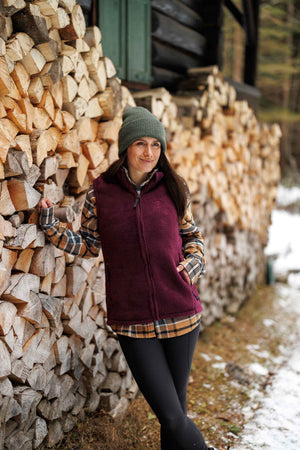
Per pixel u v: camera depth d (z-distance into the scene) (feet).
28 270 6.80
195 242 6.87
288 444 8.53
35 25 6.26
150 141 6.19
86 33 8.13
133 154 6.22
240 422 9.29
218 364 11.87
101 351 8.78
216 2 16.43
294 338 14.21
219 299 14.89
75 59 7.37
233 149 15.16
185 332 6.20
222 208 14.64
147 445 8.20
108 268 6.30
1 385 6.09
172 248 6.20
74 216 6.95
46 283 7.11
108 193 6.28
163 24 14.02
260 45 41.27
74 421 8.08
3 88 5.77
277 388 10.80
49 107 6.82
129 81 12.35
